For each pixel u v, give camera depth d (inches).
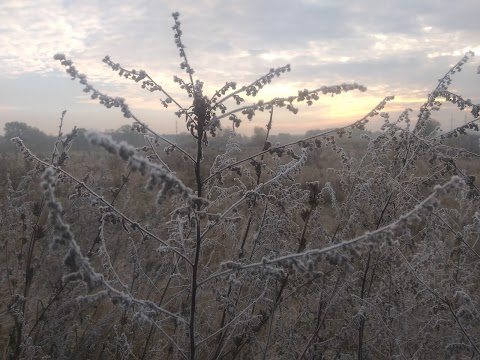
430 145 147.5
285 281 124.5
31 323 174.9
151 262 191.8
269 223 139.5
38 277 182.5
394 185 146.7
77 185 99.0
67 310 169.8
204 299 173.9
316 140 101.3
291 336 142.8
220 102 94.0
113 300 81.4
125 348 145.7
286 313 159.5
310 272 76.9
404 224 69.8
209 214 94.4
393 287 149.4
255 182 141.6
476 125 141.9
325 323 155.2
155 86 100.3
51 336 157.8
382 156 165.0
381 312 146.0
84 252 176.7
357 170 162.7
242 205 189.9
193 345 98.9
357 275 156.3
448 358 130.0
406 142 156.9
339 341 150.9
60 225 67.5
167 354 153.4
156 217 213.9
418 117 157.3
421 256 150.4
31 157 112.3
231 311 124.6
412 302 151.9
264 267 81.0
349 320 145.6
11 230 183.2
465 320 130.5
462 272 156.0
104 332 171.3
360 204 166.2
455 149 150.7
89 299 79.2
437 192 67.7
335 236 154.2
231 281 84.7
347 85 85.4
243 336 135.3
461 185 66.0
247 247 156.4
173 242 129.9
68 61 89.3
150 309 86.5
